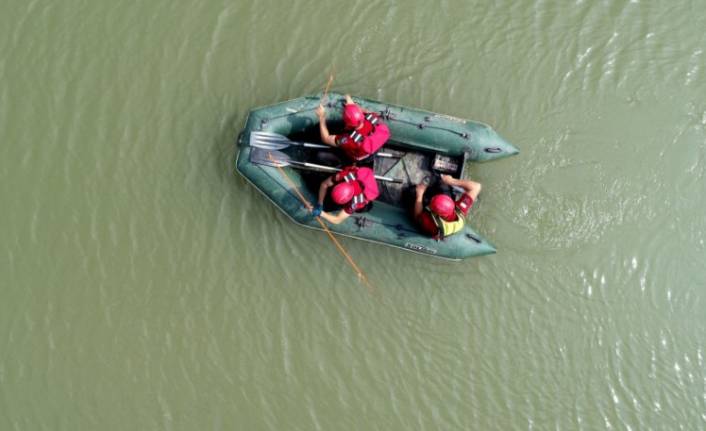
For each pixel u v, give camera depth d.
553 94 6.49
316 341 6.38
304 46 6.50
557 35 6.56
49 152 6.40
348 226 5.91
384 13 6.55
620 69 6.54
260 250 6.34
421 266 6.33
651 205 6.45
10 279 6.31
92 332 6.31
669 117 6.50
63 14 6.53
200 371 6.31
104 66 6.48
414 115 5.92
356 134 5.40
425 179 6.14
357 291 6.38
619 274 6.43
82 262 6.34
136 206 6.38
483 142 5.92
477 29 6.55
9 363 6.25
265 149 5.86
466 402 6.38
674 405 6.41
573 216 6.39
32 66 6.48
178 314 6.35
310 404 6.32
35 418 6.20
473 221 6.32
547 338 6.43
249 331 6.36
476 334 6.41
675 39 6.59
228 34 6.52
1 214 6.34
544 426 6.39
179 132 6.40
